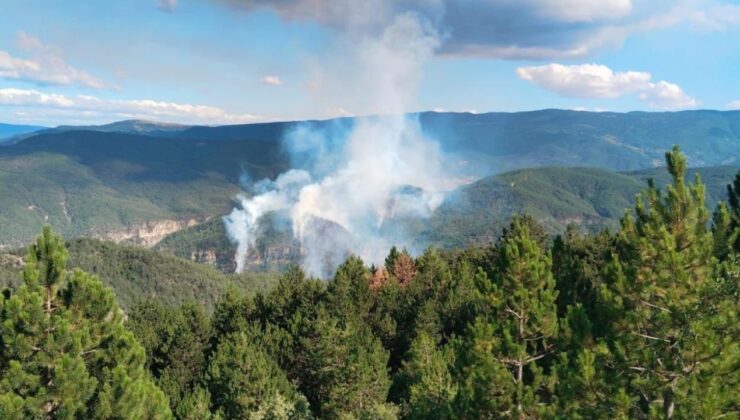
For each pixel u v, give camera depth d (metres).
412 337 58.75
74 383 20.62
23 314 20.89
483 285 31.14
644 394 20.70
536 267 30.77
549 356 30.09
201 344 61.03
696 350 18.59
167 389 48.00
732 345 18.44
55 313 22.70
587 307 37.06
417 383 40.56
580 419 20.86
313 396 54.75
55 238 23.44
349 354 47.41
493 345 27.20
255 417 41.72
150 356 59.09
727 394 17.34
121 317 24.48
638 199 24.59
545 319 27.66
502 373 24.50
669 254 21.02
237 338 52.91
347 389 43.12
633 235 23.84
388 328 61.19
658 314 20.47
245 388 43.50
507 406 24.11
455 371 29.42
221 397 45.84
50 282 22.97
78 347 21.62
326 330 51.00
